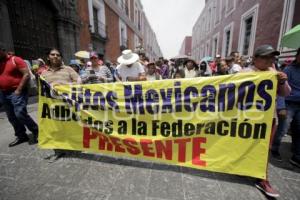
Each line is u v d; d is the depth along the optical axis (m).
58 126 2.56
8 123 4.05
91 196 1.85
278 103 2.46
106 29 13.86
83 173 2.23
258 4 7.16
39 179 2.11
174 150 2.26
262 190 1.91
